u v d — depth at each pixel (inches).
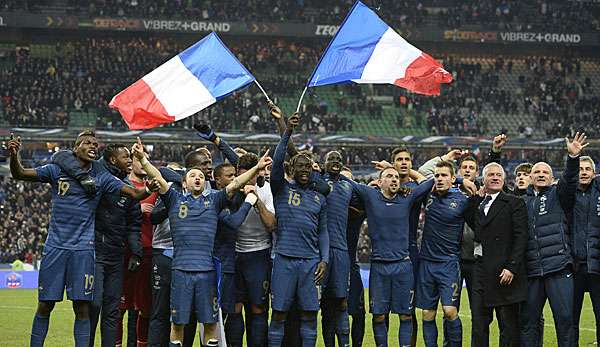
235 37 2748.5
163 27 2571.4
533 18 2822.3
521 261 509.7
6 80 2354.8
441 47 2859.3
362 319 562.9
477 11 2790.4
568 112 2610.7
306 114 2389.3
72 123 2256.4
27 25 2482.8
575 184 512.1
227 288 525.3
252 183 532.1
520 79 2728.8
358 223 557.6
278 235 516.1
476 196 532.4
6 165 1889.8
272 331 514.3
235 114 2293.3
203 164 527.5
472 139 2069.4
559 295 513.7
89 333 487.8
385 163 563.8
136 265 531.5
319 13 2711.6
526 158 2197.3
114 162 526.6
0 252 1766.7
